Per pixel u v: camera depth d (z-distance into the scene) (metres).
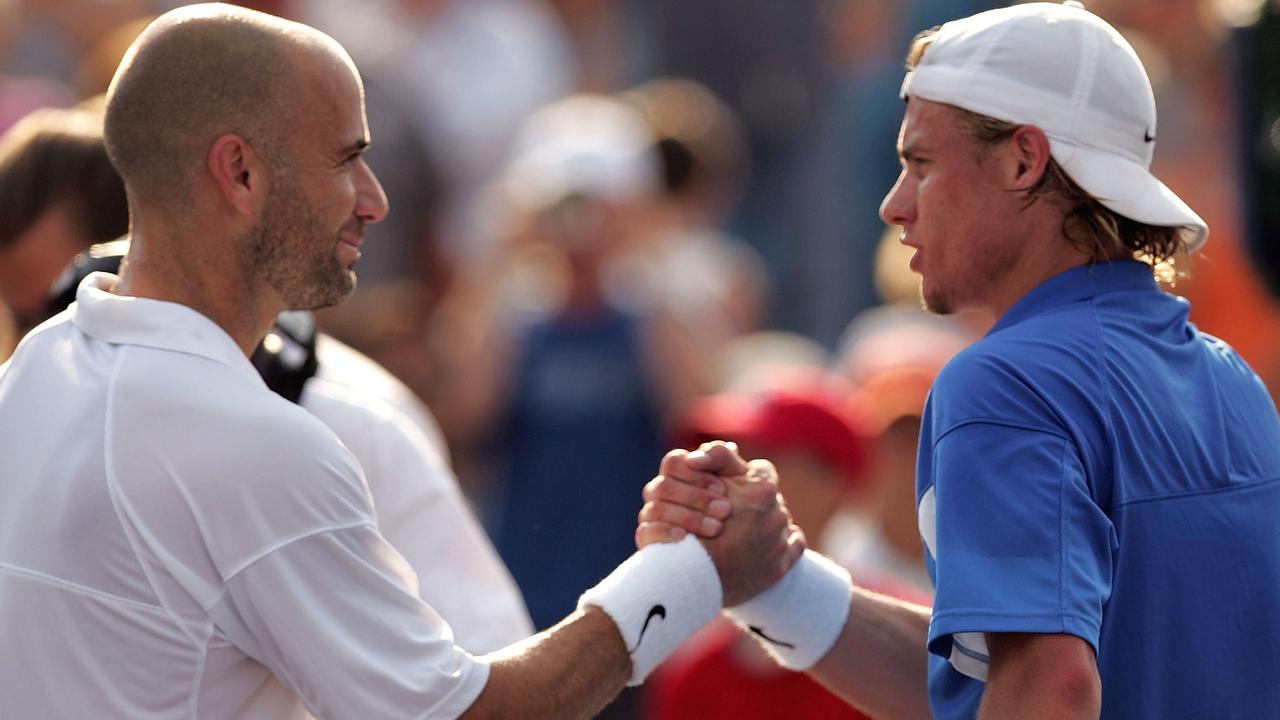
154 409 10.10
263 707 10.38
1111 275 10.55
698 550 11.27
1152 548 9.93
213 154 10.41
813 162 32.41
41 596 10.08
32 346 10.82
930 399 10.31
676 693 15.20
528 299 23.98
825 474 16.23
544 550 22.80
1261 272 16.41
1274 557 10.43
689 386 23.72
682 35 33.31
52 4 32.44
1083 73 10.43
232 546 9.97
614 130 26.61
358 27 31.09
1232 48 16.36
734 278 28.06
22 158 13.40
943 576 9.67
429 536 12.45
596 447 23.12
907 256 23.64
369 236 27.83
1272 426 10.89
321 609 10.07
